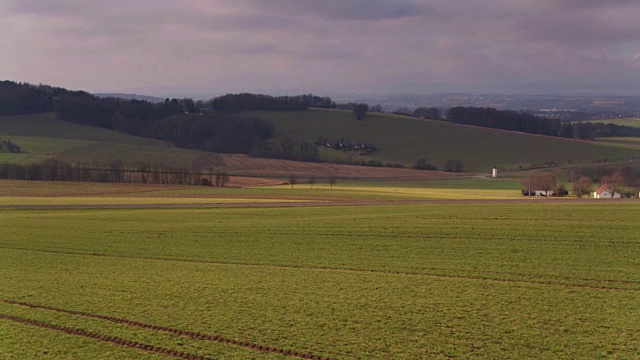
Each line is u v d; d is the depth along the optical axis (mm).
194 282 34500
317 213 64062
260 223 56875
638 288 30953
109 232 53719
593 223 49406
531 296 29953
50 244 48562
